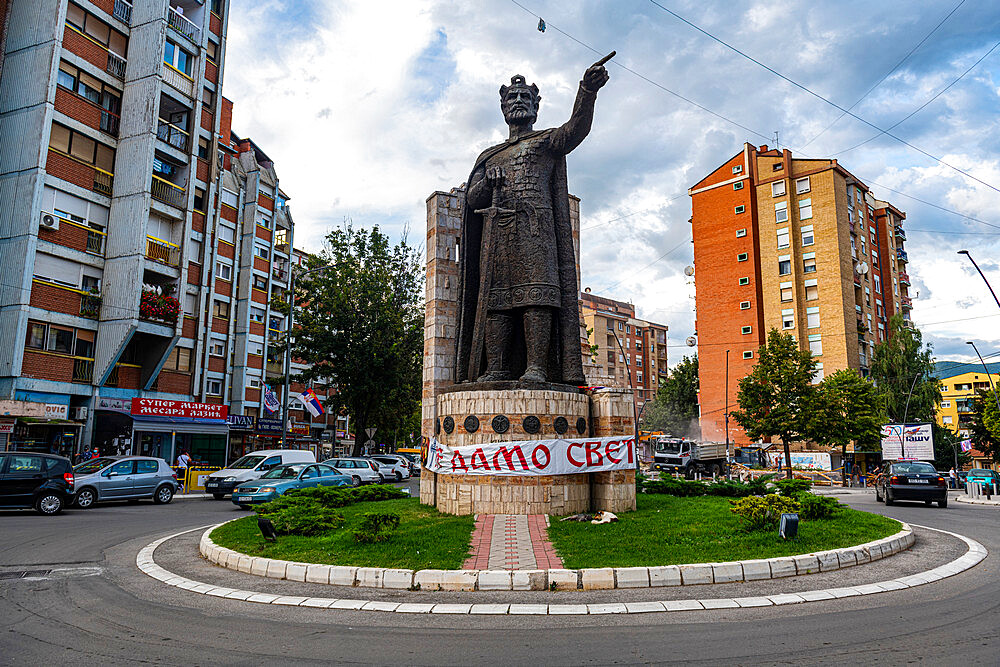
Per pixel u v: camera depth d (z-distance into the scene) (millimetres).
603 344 83562
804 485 15133
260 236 44188
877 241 63719
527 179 13828
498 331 13680
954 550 10625
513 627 6441
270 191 45500
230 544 10656
